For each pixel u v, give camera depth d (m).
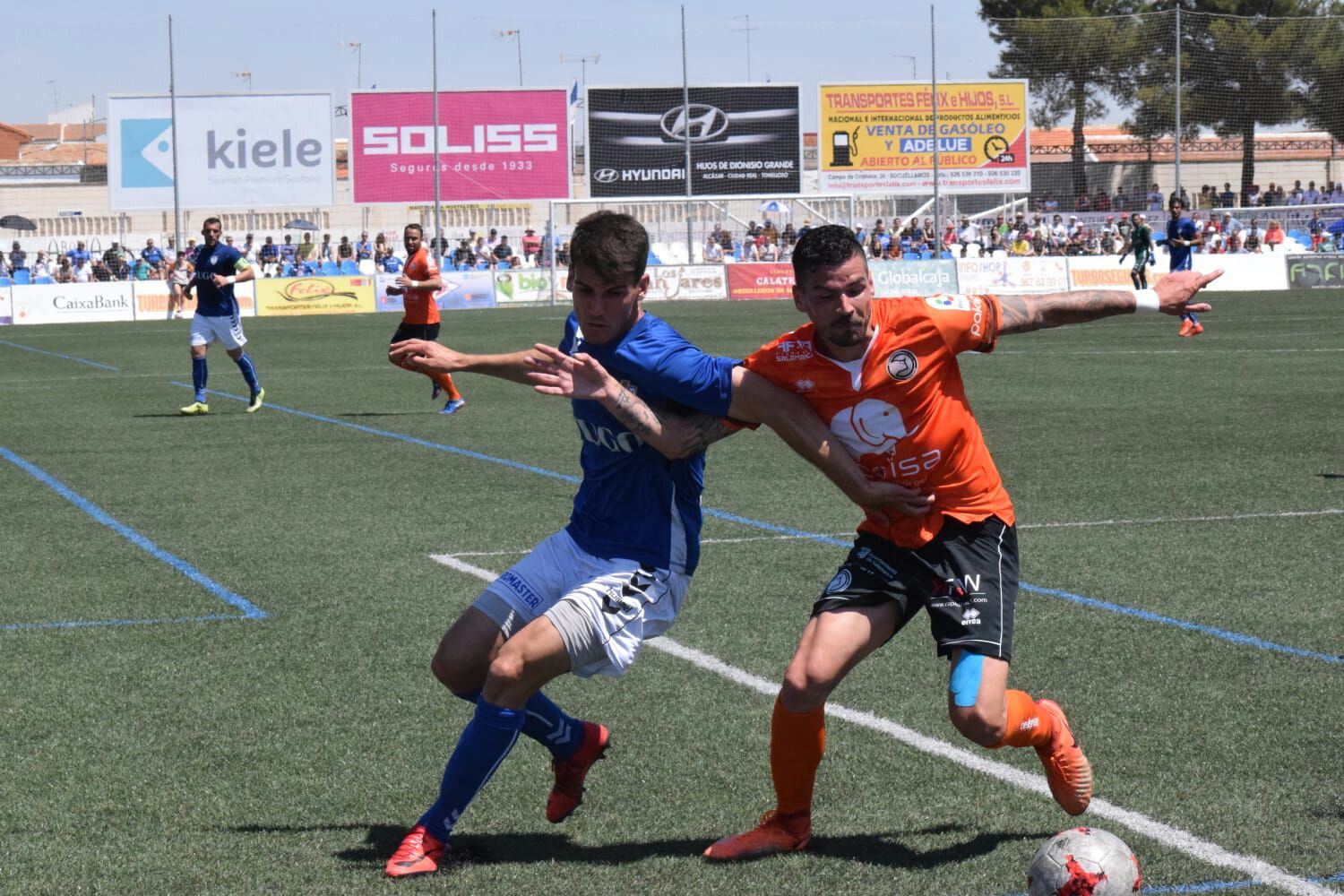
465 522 10.12
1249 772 5.12
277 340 31.91
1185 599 7.65
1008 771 5.19
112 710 6.02
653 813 4.89
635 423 4.30
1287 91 64.12
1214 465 12.09
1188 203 61.06
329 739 5.64
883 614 4.47
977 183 54.50
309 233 55.19
